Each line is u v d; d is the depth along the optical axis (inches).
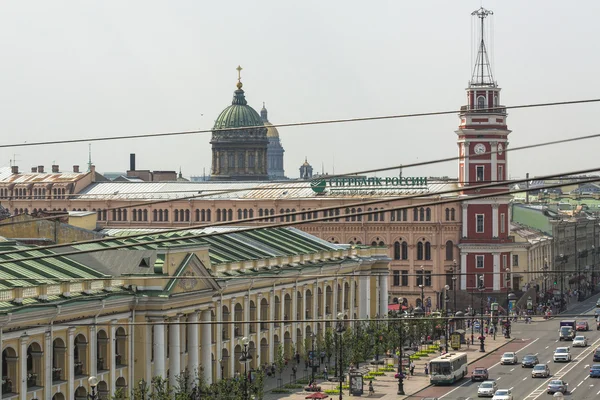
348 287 7367.1
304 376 6220.5
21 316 4207.7
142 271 5049.2
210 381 5452.8
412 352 7298.2
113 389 4790.8
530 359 6752.0
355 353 6318.9
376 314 7805.1
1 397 4160.9
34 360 4392.2
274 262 6417.3
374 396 5728.3
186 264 5167.3
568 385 6033.5
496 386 5797.2
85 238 5989.2
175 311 5073.8
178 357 5152.6
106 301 4714.6
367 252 7691.9
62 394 4503.0
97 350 4746.6
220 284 5629.9
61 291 4510.3
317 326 6875.0
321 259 7066.9
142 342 4970.5
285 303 6501.0
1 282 4355.3
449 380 6117.1
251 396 5167.3
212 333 5605.3
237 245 6565.0
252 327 6063.0
